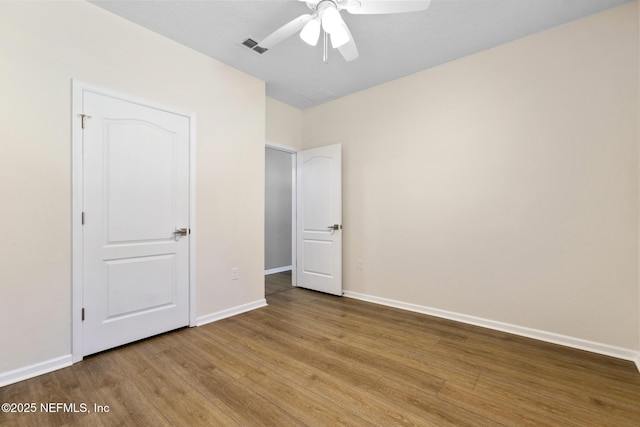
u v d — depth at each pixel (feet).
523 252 8.41
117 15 7.44
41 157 6.31
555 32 7.92
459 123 9.55
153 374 6.31
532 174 8.27
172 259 8.56
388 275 11.26
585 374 6.35
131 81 7.69
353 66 10.06
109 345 7.34
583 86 7.55
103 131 7.22
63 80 6.61
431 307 10.17
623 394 5.65
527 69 8.34
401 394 5.67
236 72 10.19
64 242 6.61
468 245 9.37
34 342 6.21
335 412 5.16
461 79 9.50
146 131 7.98
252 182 10.72
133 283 7.77
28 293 6.15
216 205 9.60
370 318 9.83
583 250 7.55
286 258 18.78
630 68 7.02
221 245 9.75
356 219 12.22
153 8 7.21
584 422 4.91
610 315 7.23
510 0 6.90
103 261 7.23
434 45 8.77
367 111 11.87
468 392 5.73
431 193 10.16
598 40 7.36
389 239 11.24
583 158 7.56
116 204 7.45
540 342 7.97
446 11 7.27
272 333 8.55
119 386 5.87
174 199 8.58
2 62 5.88
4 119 5.90
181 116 8.72
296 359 7.02
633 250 6.98
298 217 14.02
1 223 5.86
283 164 18.62
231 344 7.82
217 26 7.93
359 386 5.92
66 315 6.63
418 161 10.47
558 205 7.89
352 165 12.37
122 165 7.55
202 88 9.23
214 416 5.04
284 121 13.37
